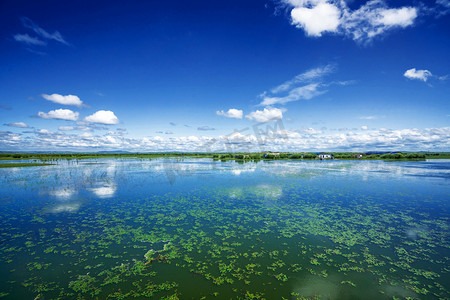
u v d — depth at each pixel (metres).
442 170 38.97
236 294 6.89
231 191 21.52
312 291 7.03
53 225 12.61
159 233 11.54
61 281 7.59
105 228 12.19
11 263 8.68
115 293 6.97
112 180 28.19
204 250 9.73
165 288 7.19
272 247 9.98
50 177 30.58
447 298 6.74
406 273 8.01
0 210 15.38
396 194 20.09
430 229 11.94
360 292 7.00
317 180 28.00
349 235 11.21
